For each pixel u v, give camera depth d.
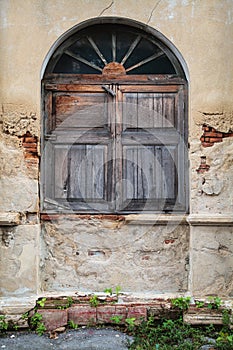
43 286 5.50
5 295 5.21
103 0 5.37
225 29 5.36
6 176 5.27
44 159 5.53
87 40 5.62
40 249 5.42
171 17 5.38
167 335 4.93
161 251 5.54
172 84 5.59
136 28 5.58
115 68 5.61
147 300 5.34
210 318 5.11
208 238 5.29
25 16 5.32
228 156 5.34
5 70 5.30
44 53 5.32
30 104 5.30
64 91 5.59
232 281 5.28
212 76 5.35
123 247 5.55
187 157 5.52
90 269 5.55
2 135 5.29
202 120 5.35
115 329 5.16
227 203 5.31
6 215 5.17
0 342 4.76
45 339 4.86
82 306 5.26
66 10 5.36
